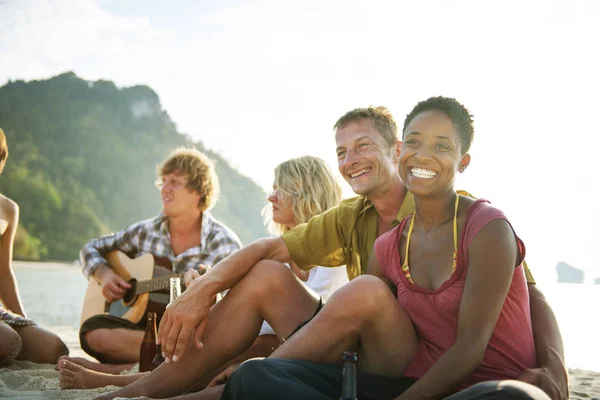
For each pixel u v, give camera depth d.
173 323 2.72
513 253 2.31
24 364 4.39
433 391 2.16
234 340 2.75
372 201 3.28
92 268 5.34
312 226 3.26
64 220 67.00
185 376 2.74
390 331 2.39
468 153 2.56
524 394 1.94
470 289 2.28
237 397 2.19
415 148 2.47
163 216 5.37
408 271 2.52
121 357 4.54
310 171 4.12
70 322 9.98
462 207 2.46
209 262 5.18
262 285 2.76
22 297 15.37
